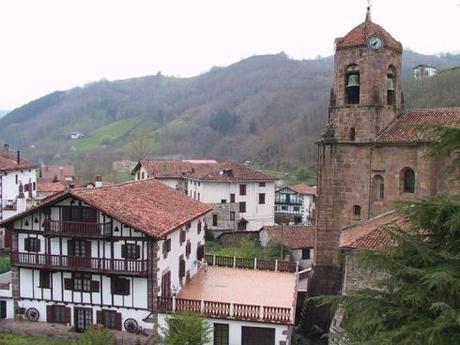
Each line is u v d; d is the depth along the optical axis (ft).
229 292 121.39
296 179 340.39
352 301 44.62
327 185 121.49
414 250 43.96
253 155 417.69
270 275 139.13
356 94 122.11
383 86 118.32
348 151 119.55
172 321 93.71
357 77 120.67
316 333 117.50
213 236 222.69
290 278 136.26
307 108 444.55
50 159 534.37
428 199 44.09
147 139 535.19
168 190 144.15
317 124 389.80
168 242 114.32
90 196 107.45
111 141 575.79
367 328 43.34
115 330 108.37
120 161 462.19
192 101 631.97
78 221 107.76
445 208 40.93
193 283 128.77
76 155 526.16
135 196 122.21
